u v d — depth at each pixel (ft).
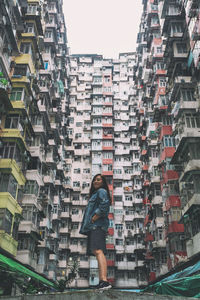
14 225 55.83
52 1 103.40
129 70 156.66
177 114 63.72
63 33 120.37
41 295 8.88
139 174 130.52
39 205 73.20
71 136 138.31
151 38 96.02
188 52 67.62
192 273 31.71
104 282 9.68
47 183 87.56
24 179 63.77
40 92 80.07
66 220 118.21
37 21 73.10
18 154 60.34
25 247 62.69
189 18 65.00
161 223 81.05
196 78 62.28
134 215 124.36
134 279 114.42
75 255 115.03
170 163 67.31
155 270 89.97
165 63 79.61
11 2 61.57
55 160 95.14
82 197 126.31
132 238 120.47
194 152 58.08
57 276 108.68
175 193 70.13
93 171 127.75
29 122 65.41
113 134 137.28
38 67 78.23
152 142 91.20
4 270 38.88
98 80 147.84
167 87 76.43
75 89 150.00
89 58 157.99
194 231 55.62
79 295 8.67
